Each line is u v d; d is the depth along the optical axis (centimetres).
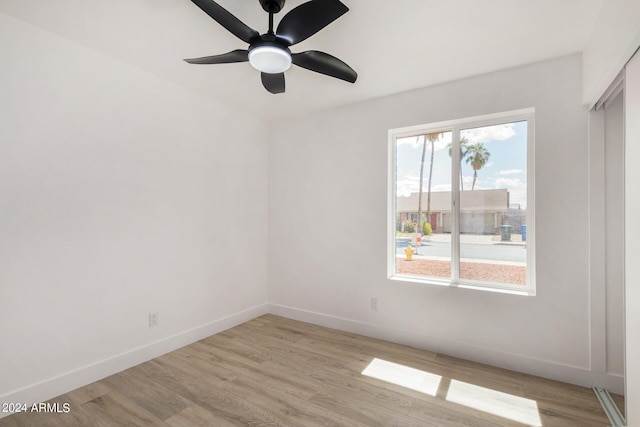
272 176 380
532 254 252
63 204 213
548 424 185
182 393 215
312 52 177
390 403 205
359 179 320
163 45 221
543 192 236
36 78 201
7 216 191
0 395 188
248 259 358
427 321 283
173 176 281
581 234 224
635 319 153
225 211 330
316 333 321
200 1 140
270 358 267
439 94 276
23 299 197
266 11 170
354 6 174
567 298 229
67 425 183
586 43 210
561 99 230
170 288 279
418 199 302
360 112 319
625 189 161
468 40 208
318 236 346
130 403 204
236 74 264
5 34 189
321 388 222
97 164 230
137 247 255
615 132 214
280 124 375
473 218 276
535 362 239
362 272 318
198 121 302
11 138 191
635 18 133
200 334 304
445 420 189
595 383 220
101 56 232
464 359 265
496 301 254
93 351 229
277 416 192
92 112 227
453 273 283
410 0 170
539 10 178
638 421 150
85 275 224
